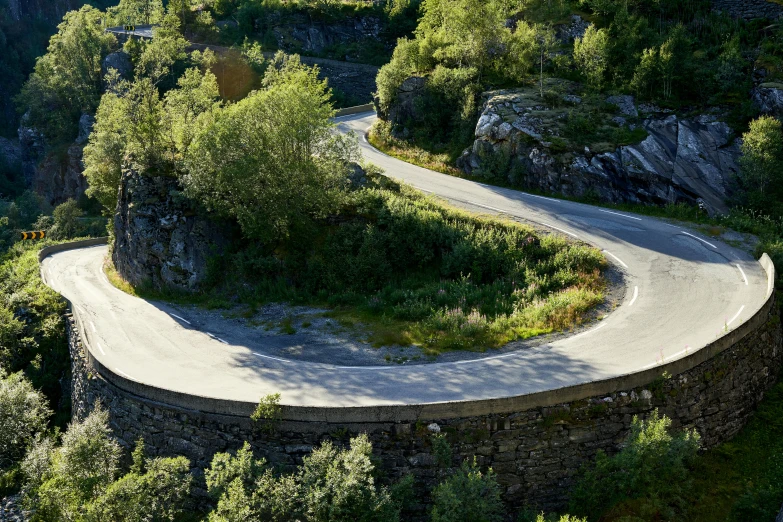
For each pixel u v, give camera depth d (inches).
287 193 989.2
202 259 1055.6
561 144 1236.5
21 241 2167.8
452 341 757.3
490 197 1198.3
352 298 933.8
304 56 3011.8
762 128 1130.0
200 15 3213.6
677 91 1358.3
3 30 5324.8
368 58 3029.0
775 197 1112.2
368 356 747.4
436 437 569.9
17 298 1168.2
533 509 582.2
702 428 644.1
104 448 603.5
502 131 1310.3
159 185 1138.0
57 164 2844.5
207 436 632.4
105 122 1721.2
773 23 1523.1
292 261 998.4
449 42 1688.0
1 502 693.3
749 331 710.5
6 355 1010.7
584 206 1159.6
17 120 4658.0
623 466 551.8
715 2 1689.2
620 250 975.6
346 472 530.6
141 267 1133.7
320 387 661.9
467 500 518.0
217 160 1018.1
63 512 557.9
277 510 525.0
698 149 1206.3
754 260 933.8
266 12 3161.9
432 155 1470.2
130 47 2864.2
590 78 1408.7
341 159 1058.7
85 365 820.6
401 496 550.0
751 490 597.6
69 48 2997.0
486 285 910.4
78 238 2162.9
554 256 943.0
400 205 1045.8
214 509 596.7
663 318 764.6
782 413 698.8
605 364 660.1
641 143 1216.2
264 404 596.7
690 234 1035.9
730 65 1317.7
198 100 1289.4
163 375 729.6
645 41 1517.0
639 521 528.7
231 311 964.0
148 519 563.2
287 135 1012.5
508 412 582.6
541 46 1499.8
